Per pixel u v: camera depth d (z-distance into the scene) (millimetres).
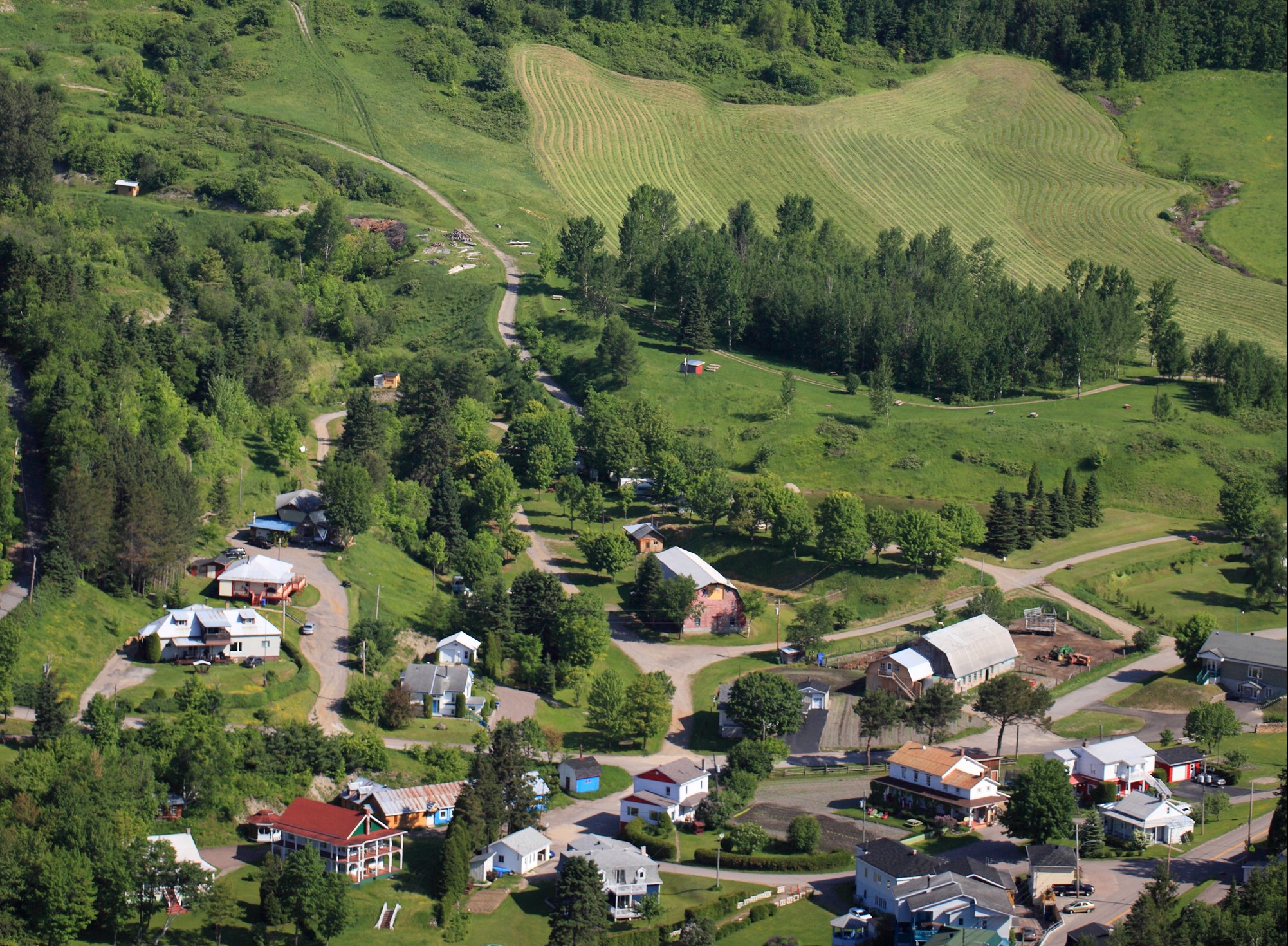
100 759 157750
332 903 140500
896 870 148625
